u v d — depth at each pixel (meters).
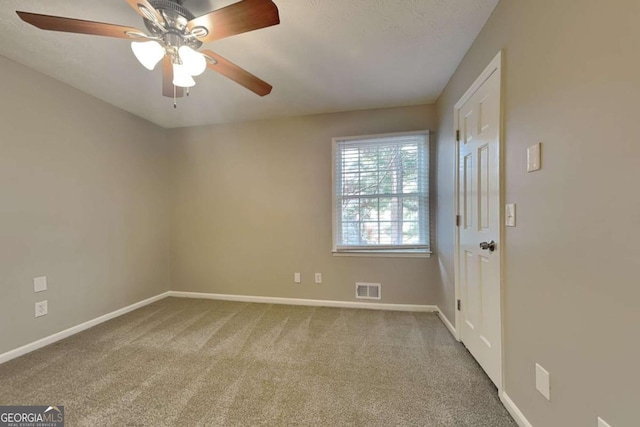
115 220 2.86
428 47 1.92
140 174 3.16
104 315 2.72
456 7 1.53
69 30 1.31
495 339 1.58
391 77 2.33
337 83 2.42
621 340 0.81
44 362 1.95
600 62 0.86
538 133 1.17
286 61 2.07
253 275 3.33
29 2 1.46
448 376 1.75
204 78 2.28
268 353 2.06
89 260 2.59
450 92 2.37
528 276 1.26
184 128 3.49
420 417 1.41
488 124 1.65
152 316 2.83
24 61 2.05
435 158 2.87
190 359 1.98
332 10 1.54
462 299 2.16
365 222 3.06
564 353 1.03
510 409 1.41
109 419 1.40
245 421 1.39
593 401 0.90
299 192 3.20
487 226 1.68
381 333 2.39
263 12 1.18
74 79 2.31
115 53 1.94
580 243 0.95
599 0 0.86
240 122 3.34
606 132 0.85
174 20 1.36
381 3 1.49
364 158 3.05
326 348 2.13
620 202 0.80
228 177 3.38
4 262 2.00
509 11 1.40
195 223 3.48
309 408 1.48
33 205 2.17
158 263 3.39
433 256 2.89
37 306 2.18
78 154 2.50
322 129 3.13
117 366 1.89
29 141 2.14
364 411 1.46
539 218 1.17
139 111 3.00
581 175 0.94
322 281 3.16
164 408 1.48
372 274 3.04
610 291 0.84
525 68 1.26
